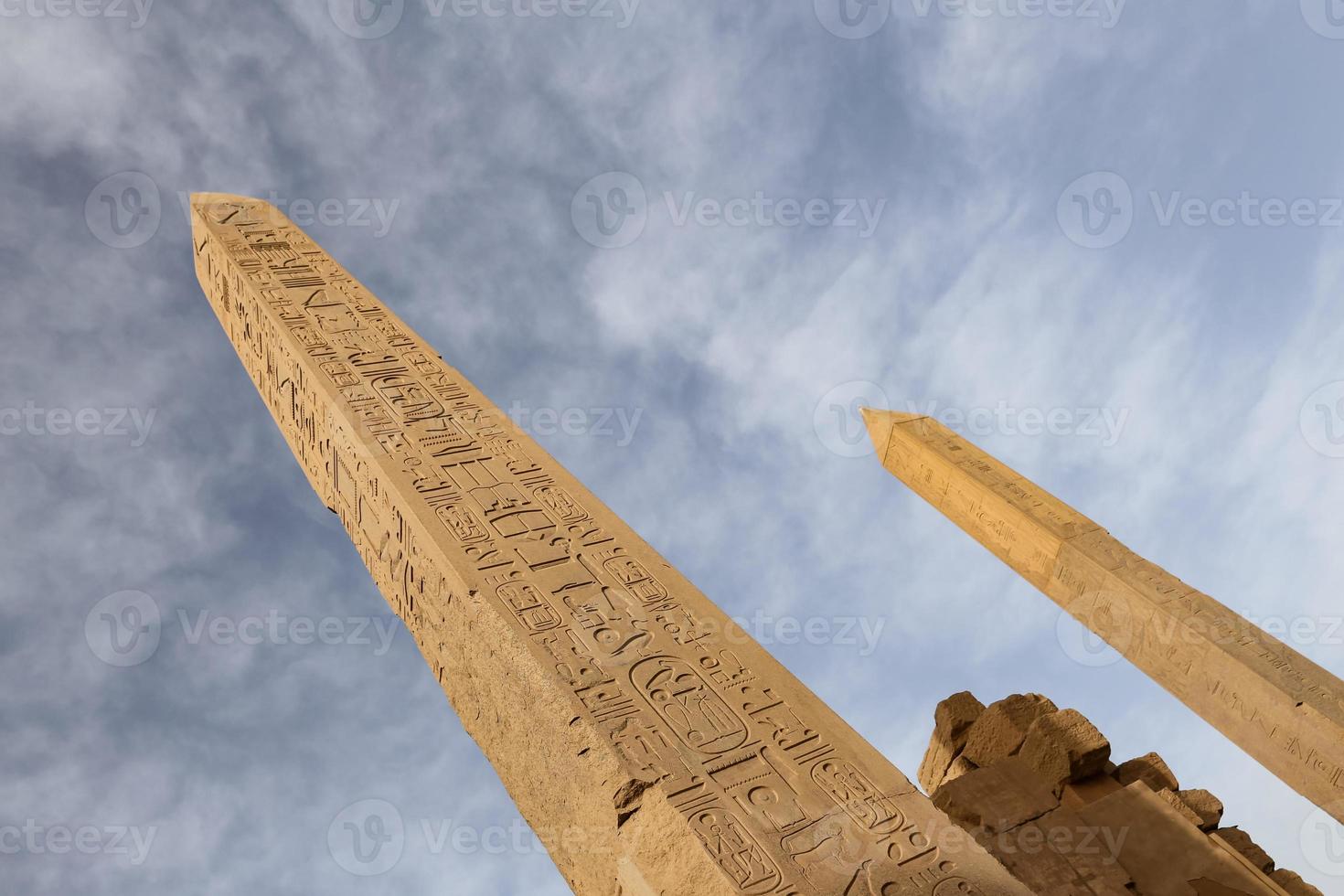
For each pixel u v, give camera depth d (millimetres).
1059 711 9180
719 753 6121
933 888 5520
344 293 10766
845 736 6367
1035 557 14852
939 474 16297
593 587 7285
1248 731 12078
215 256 11617
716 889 5367
